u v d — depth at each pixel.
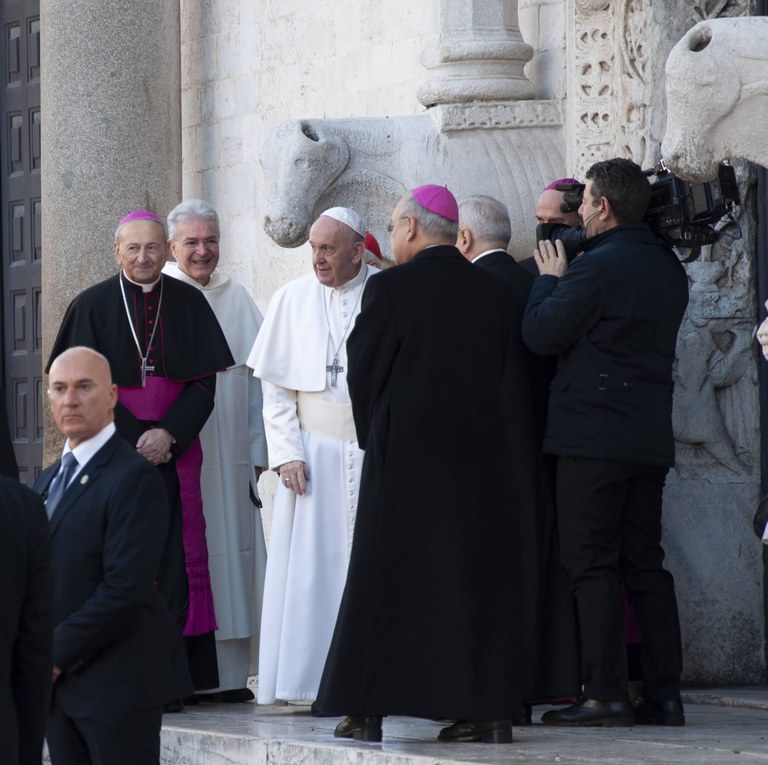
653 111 26.20
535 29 29.36
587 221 21.36
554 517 20.86
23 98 45.34
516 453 20.45
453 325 20.38
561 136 28.41
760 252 26.06
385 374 20.25
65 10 38.03
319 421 24.41
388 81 34.81
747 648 26.17
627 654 22.59
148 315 26.23
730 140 17.27
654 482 21.52
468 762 18.05
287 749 20.47
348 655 19.84
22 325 45.47
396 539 19.94
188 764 22.25
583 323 20.50
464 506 19.98
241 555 27.45
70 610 17.03
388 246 27.92
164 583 26.02
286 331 24.75
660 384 21.14
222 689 27.05
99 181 38.00
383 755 19.05
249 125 39.78
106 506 17.09
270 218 27.36
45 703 14.30
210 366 26.33
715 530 26.14
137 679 17.03
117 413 25.73
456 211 20.88
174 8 39.12
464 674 19.56
